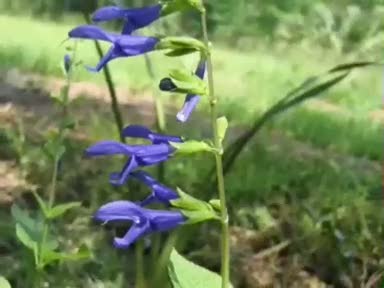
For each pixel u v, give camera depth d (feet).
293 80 3.80
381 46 4.67
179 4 0.83
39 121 2.30
